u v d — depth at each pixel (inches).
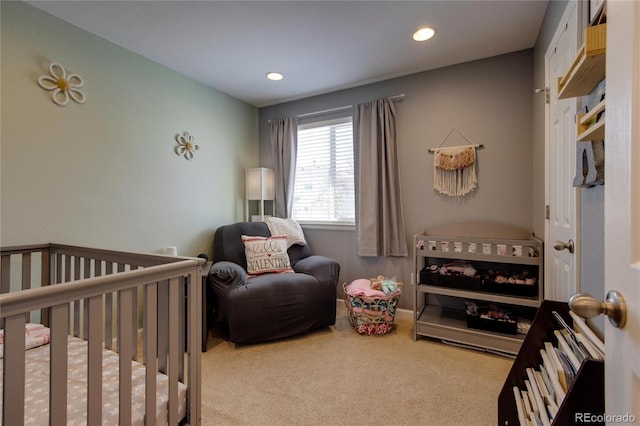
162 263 52.4
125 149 92.7
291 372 76.7
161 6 73.9
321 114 132.1
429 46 93.4
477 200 102.7
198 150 116.5
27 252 69.1
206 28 83.3
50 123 76.5
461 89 104.5
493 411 62.0
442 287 94.3
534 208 92.1
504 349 83.9
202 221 118.0
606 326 23.9
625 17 21.1
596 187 46.6
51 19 76.5
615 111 22.4
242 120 137.6
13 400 29.4
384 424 58.5
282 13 77.2
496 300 85.9
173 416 45.4
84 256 65.6
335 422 59.1
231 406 63.7
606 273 23.8
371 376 74.7
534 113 92.0
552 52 72.0
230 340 92.5
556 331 53.1
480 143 102.0
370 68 107.5
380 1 73.2
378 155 116.6
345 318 113.9
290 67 106.4
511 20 80.7
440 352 87.0
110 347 56.4
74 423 37.2
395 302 101.2
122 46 91.7
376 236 115.3
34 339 55.5
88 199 84.0
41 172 75.0
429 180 109.9
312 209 136.6
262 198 133.0
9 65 69.7
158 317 46.8
